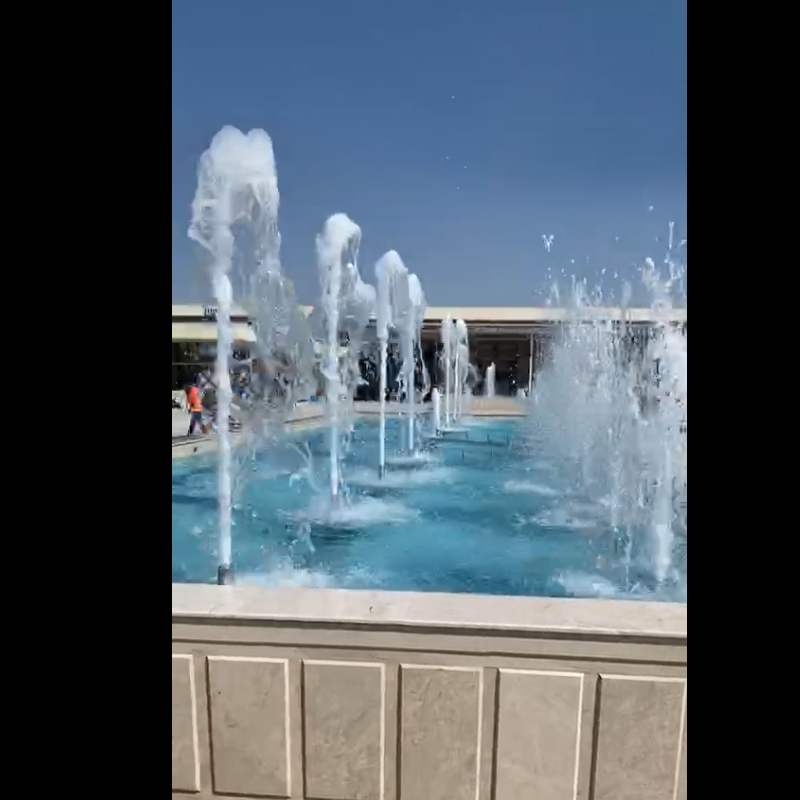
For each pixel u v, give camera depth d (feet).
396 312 48.73
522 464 35.47
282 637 5.82
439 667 5.69
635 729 5.60
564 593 17.78
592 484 29.27
